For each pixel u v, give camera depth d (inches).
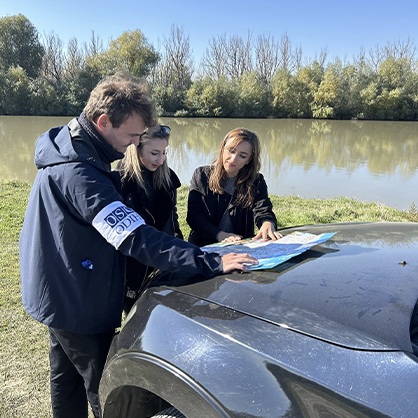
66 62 2305.6
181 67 2346.2
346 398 38.5
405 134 1133.7
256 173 100.3
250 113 1998.0
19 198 286.5
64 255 64.7
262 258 66.8
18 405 96.4
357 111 1927.9
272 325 48.5
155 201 94.8
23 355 115.4
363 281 54.9
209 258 63.6
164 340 53.7
